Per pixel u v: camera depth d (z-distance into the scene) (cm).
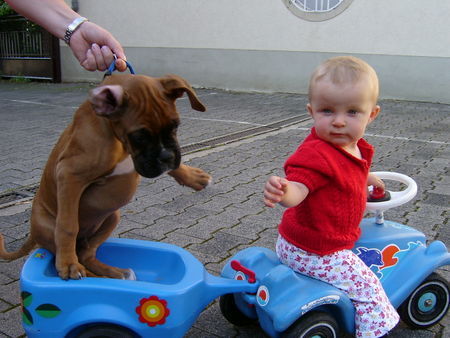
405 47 464
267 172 236
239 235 163
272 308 95
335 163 96
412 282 108
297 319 96
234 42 552
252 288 100
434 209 184
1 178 226
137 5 603
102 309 89
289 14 512
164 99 90
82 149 94
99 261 110
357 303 100
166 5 583
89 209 102
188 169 106
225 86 569
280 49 526
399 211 182
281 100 483
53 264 104
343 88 94
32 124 360
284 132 331
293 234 101
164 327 91
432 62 457
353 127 96
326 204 97
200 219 177
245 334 113
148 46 607
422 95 468
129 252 115
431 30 452
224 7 547
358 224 104
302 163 95
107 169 95
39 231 104
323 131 98
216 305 125
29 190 210
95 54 106
